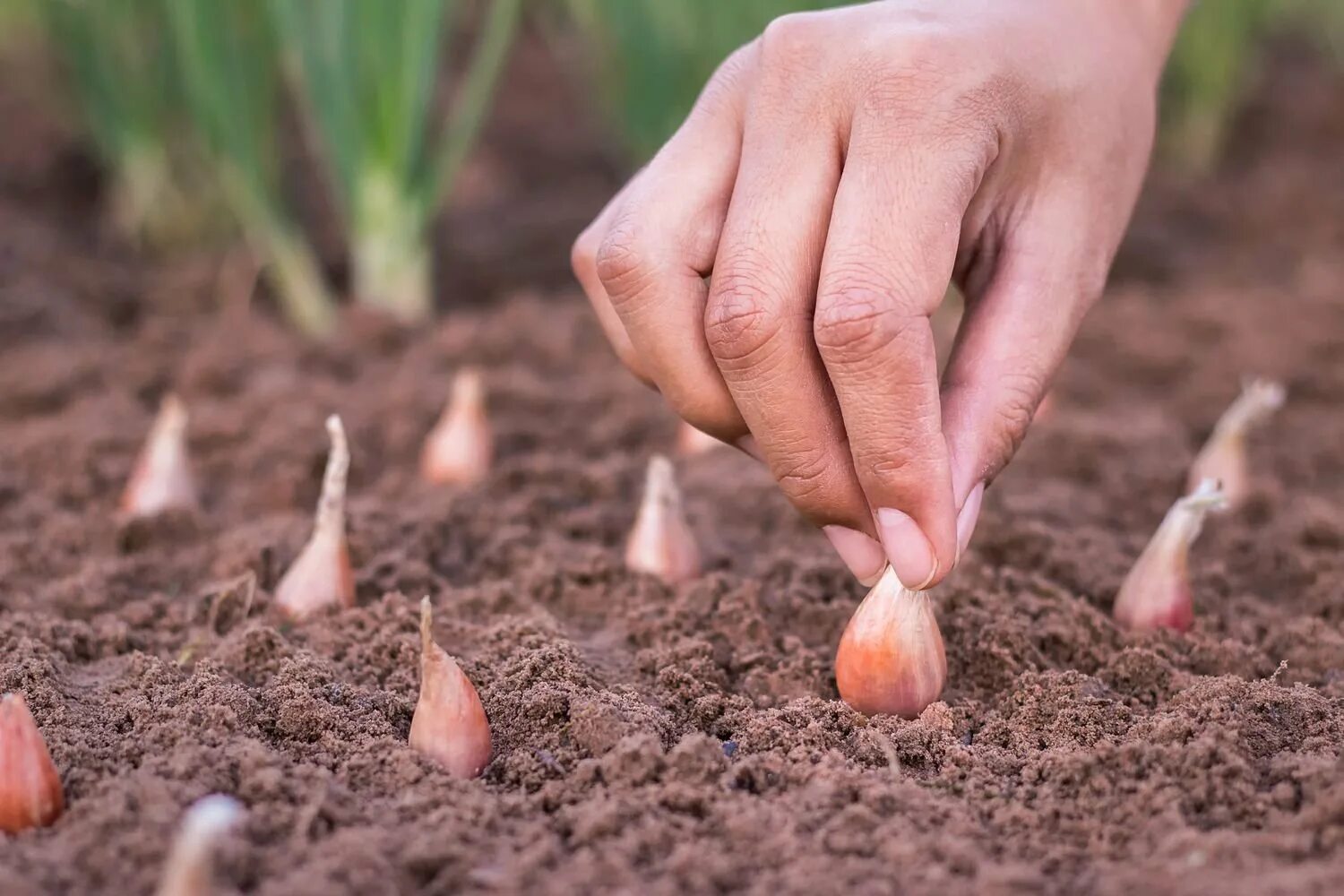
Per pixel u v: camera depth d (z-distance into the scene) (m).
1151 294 0.99
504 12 0.86
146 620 0.60
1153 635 0.57
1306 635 0.58
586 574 0.61
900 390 0.49
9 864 0.48
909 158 0.50
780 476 0.52
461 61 1.49
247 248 1.01
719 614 0.58
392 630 0.58
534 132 1.37
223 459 0.71
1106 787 0.51
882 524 0.51
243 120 0.86
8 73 1.35
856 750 0.53
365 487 0.70
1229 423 0.68
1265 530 0.66
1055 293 0.53
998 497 0.67
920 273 0.49
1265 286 1.02
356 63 0.84
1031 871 0.48
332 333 0.88
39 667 0.55
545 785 0.51
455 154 0.89
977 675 0.56
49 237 1.06
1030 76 0.52
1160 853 0.49
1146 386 0.82
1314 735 0.53
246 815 0.49
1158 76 0.56
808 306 0.50
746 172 0.51
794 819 0.50
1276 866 0.48
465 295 1.02
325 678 0.55
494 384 0.76
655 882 0.49
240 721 0.53
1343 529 0.64
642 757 0.51
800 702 0.54
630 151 1.09
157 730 0.52
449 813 0.50
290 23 0.81
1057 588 0.59
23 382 0.77
